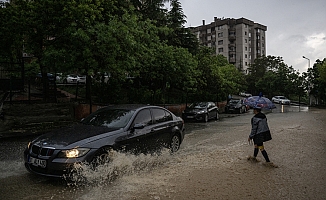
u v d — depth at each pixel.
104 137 5.51
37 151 5.16
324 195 4.71
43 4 12.00
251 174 5.86
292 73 53.03
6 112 11.48
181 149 8.46
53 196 4.55
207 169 6.20
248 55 85.06
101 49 11.23
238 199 4.50
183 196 4.59
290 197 4.61
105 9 14.55
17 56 15.95
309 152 8.08
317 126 14.40
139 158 6.28
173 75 19.20
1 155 7.44
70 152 4.96
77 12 11.67
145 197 4.53
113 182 5.24
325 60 39.72
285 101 44.38
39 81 16.75
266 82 55.88
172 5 28.56
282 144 9.31
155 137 6.88
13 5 13.39
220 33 85.50
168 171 6.02
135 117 6.49
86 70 12.20
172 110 20.86
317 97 41.44
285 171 6.11
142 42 14.73
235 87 33.12
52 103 13.28
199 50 29.70
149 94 19.33
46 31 12.30
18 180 5.36
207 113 17.77
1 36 12.64
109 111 6.88
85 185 5.07
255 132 6.78
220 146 8.98
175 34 26.59
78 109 14.12
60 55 11.12
